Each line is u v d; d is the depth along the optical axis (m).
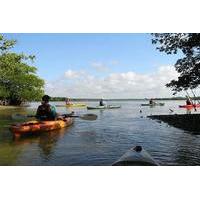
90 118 20.19
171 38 21.20
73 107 56.62
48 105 17.12
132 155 8.63
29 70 57.44
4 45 28.42
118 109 45.28
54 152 11.62
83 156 10.96
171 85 22.55
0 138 14.85
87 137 15.37
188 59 21.86
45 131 16.56
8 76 51.03
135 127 19.83
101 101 48.12
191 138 15.02
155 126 20.39
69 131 17.42
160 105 62.78
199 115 25.16
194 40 20.28
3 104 60.28
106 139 14.84
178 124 20.89
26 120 25.00
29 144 13.27
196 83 22.02
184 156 11.01
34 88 60.66
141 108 48.75
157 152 11.70
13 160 10.38
